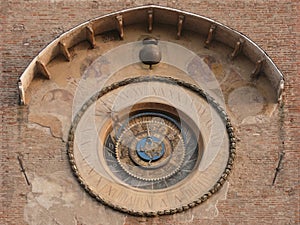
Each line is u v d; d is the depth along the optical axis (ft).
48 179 82.12
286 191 81.56
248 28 88.17
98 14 88.58
